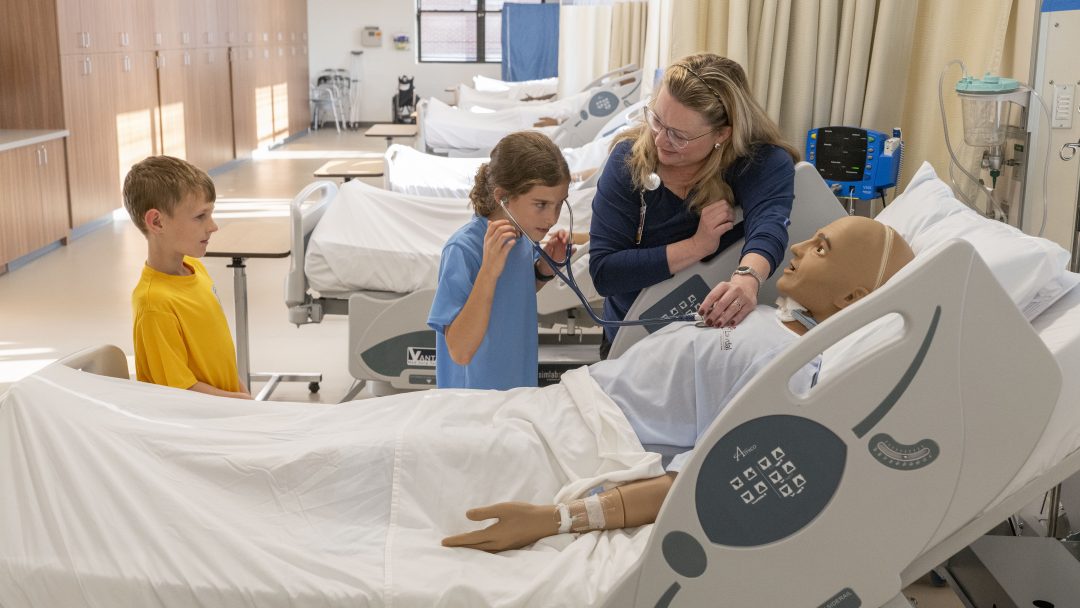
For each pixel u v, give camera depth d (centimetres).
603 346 243
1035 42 253
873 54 295
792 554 133
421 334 311
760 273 178
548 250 205
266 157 1095
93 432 159
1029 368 128
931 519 132
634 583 135
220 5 962
